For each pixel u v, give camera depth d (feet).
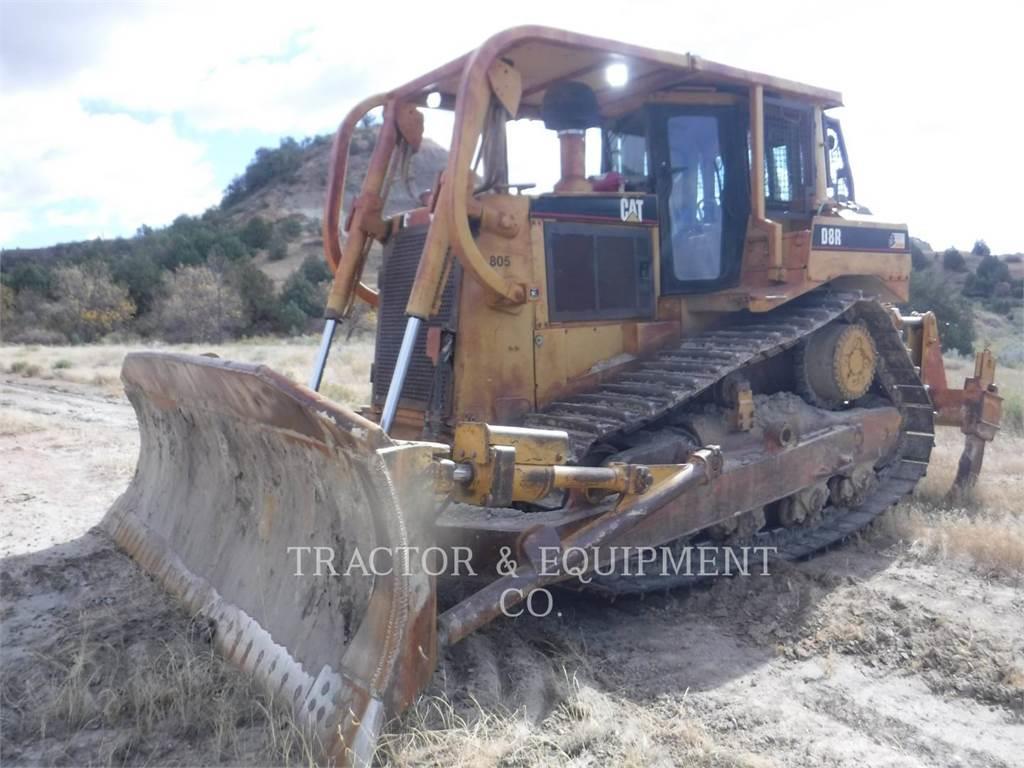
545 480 14.05
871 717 13.30
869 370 23.02
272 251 211.82
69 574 18.51
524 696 13.29
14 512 23.77
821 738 12.60
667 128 20.47
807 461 20.17
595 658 15.08
